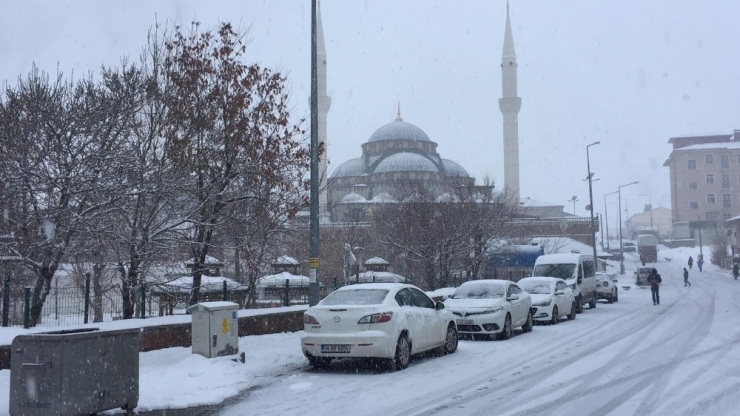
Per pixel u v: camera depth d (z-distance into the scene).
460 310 16.73
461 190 35.78
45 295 15.43
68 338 7.60
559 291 22.31
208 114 17.78
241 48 18.55
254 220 18.62
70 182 15.38
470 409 8.55
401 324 11.85
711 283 52.62
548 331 18.97
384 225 39.06
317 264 15.13
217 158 17.86
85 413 7.73
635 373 11.01
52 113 15.48
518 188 98.12
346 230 49.88
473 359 13.24
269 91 18.64
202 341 11.58
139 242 16.36
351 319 11.42
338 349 11.40
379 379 10.98
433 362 12.90
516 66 99.88
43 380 7.50
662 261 96.88
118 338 8.29
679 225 117.69
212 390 9.84
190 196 17.36
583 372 11.28
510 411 8.39
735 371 10.96
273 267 24.02
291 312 17.03
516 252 37.69
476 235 34.28
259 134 18.36
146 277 18.11
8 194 15.33
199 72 17.95
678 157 121.00
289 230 19.84
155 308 18.84
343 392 9.89
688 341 15.22
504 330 16.73
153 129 16.83
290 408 8.84
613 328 19.28
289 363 12.77
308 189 19.50
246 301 19.31
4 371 10.55
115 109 16.05
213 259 21.83
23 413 7.55
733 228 88.88
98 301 16.38
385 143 100.50
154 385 9.73
